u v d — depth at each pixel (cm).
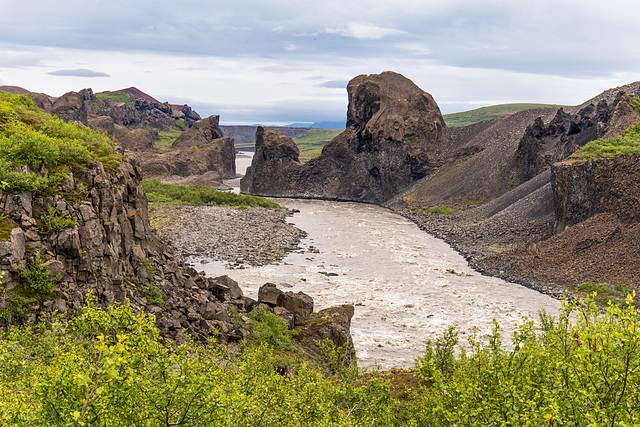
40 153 3903
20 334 2730
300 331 4491
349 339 4544
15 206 3484
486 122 19125
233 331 3991
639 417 1114
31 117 5109
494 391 1351
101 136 5350
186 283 4628
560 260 7375
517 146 14925
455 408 1426
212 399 1145
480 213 12162
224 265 7875
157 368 1210
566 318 1484
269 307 4778
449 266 8175
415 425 1742
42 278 3234
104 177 4141
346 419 1667
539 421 1148
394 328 5425
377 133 18800
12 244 3180
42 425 1034
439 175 17038
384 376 3447
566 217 8569
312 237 10669
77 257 3497
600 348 1195
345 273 7669
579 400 1177
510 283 7188
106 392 1039
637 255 6744
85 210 3706
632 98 11744
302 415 1673
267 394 1705
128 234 4247
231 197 15288
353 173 19375
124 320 1343
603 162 7981
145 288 4075
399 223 12962
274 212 13988
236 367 2025
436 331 5331
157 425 1100
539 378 1386
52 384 1061
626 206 7531
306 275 7500
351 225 12488
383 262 8412
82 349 1301
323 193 19838
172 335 3591
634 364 1160
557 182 8794
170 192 14900
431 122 18938
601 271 6769
